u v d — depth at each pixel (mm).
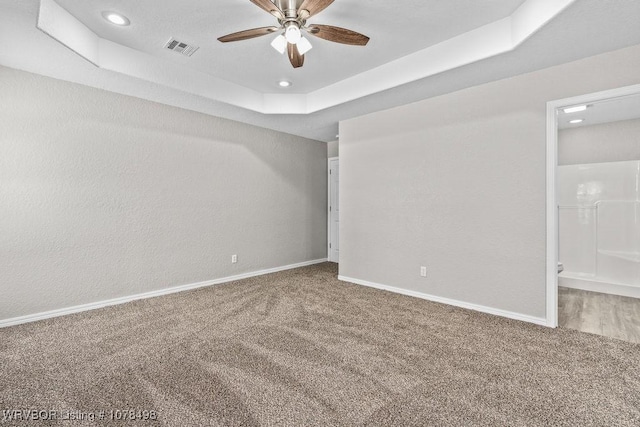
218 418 1521
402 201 3645
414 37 2604
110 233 3240
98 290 3164
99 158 3162
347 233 4266
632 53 2266
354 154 4152
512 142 2814
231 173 4340
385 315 2943
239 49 2807
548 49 2303
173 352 2205
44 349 2244
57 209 2914
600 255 3910
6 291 2668
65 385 1795
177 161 3768
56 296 2912
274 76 3414
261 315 2957
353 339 2420
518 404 1621
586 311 3119
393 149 3727
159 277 3617
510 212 2836
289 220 5164
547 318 2646
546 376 1886
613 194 3844
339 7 2191
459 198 3162
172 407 1603
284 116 4121
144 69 2883
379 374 1919
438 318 2854
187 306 3219
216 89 3447
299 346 2303
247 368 1992
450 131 3219
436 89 3129
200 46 2750
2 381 1831
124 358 2117
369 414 1549
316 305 3248
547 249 2637
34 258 2797
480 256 3025
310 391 1744
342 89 3520
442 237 3303
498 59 2465
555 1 1865
